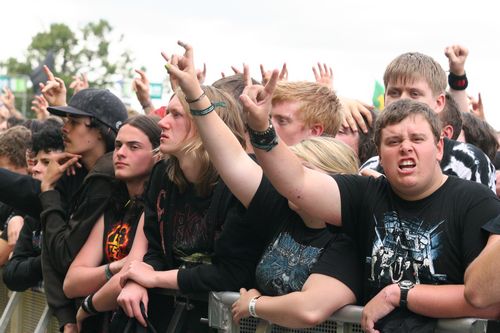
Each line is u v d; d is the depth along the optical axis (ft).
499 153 43.96
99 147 36.52
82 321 32.68
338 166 26.78
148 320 28.68
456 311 21.75
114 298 30.35
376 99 70.28
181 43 25.49
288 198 24.57
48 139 38.19
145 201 31.32
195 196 29.19
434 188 23.27
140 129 33.12
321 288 24.14
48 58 95.61
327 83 43.96
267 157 24.13
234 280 27.73
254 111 23.75
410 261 22.99
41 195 35.81
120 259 32.99
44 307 36.96
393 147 23.02
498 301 21.01
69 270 33.45
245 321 26.68
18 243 38.93
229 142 26.25
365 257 24.38
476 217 22.54
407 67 33.22
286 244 26.20
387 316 22.68
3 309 42.60
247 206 26.91
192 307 29.12
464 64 40.40
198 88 25.59
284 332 25.59
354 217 24.56
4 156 47.67
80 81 52.29
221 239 27.78
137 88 45.14
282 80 34.09
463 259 22.56
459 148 30.48
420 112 23.06
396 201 23.68
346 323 24.30
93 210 33.81
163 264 30.53
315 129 33.12
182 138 28.73
